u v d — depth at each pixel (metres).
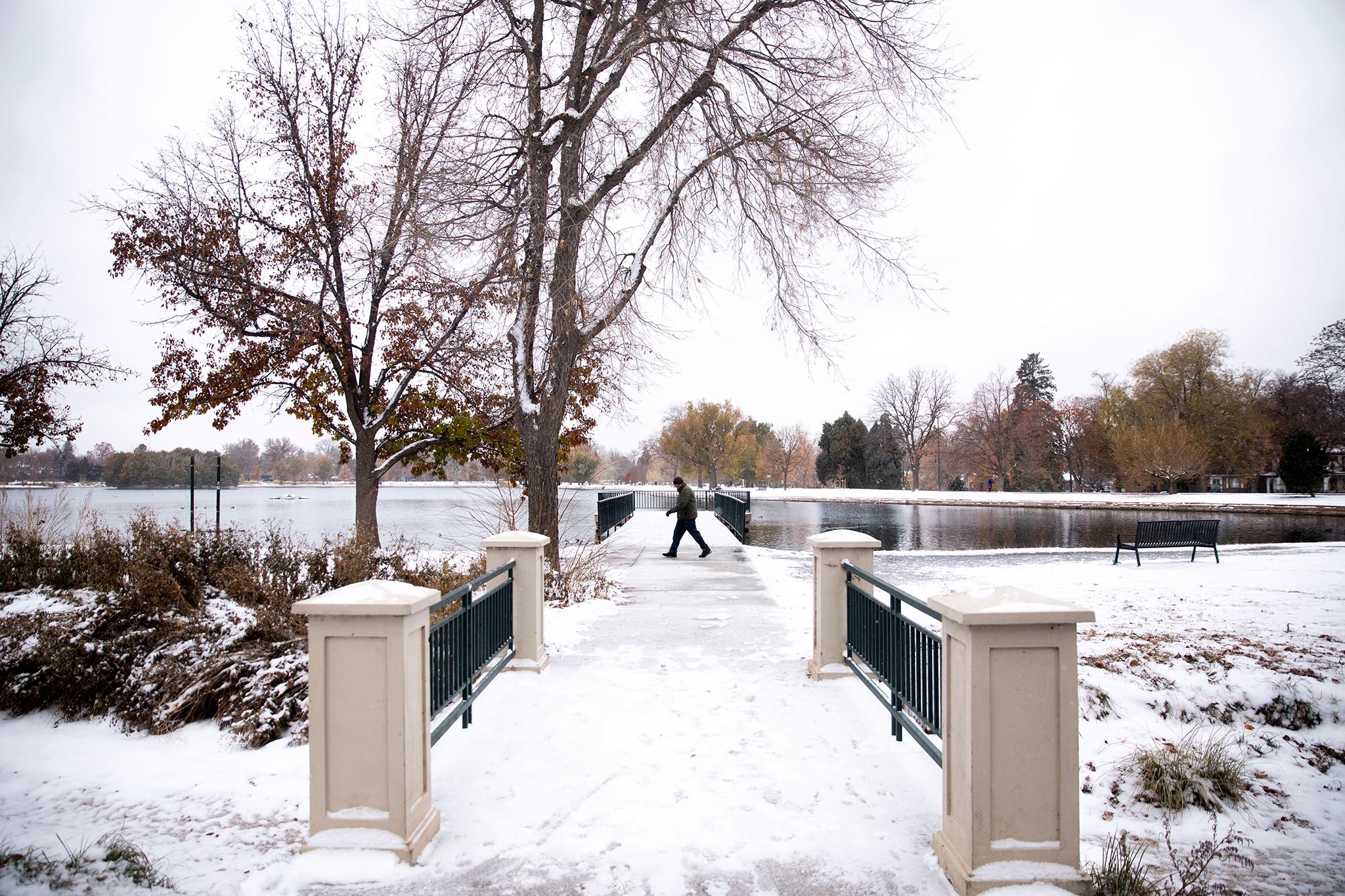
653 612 7.94
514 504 11.40
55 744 4.33
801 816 3.16
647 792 3.41
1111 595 9.32
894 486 72.50
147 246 12.00
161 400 12.97
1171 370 50.28
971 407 66.56
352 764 2.80
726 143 9.78
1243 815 3.52
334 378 13.45
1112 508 37.03
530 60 10.05
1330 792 3.81
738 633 6.88
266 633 5.35
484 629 4.68
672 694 4.93
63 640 5.16
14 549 8.36
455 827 3.08
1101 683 4.95
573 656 6.01
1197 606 8.40
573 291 9.43
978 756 2.48
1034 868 2.48
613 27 9.41
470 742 4.07
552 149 9.63
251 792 3.55
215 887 2.62
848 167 10.01
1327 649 5.90
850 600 5.14
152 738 4.44
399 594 2.87
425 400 14.57
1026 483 62.31
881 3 9.30
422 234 9.57
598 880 2.66
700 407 63.59
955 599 2.65
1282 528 24.75
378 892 2.58
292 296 12.71
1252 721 4.70
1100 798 3.69
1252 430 46.97
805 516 34.53
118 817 3.26
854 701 4.76
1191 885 2.82
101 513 11.33
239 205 12.97
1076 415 60.22
